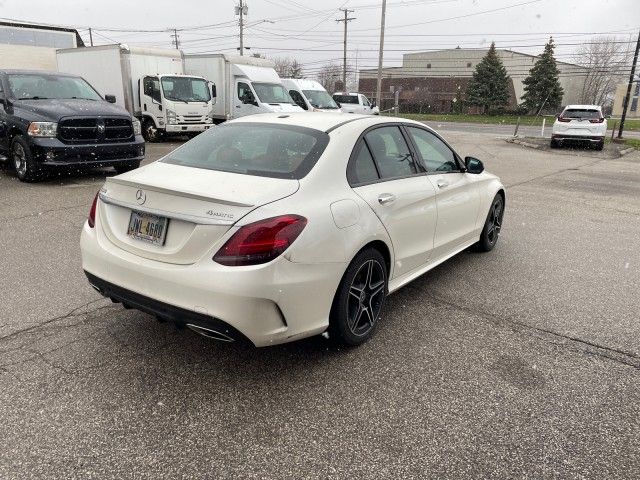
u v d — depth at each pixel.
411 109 72.81
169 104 16.27
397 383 3.16
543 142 22.33
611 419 2.87
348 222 3.24
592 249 6.16
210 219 2.81
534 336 3.84
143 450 2.52
